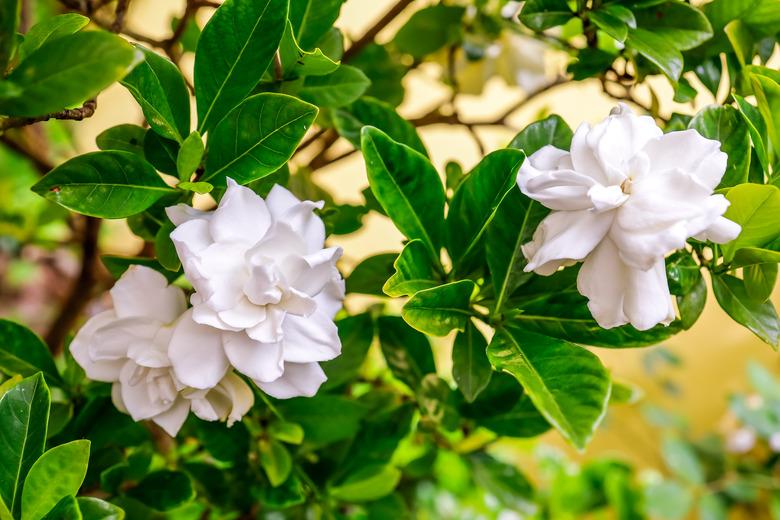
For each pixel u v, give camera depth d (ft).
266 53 2.03
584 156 1.92
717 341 5.46
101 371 2.07
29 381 1.95
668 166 1.89
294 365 1.97
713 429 5.45
